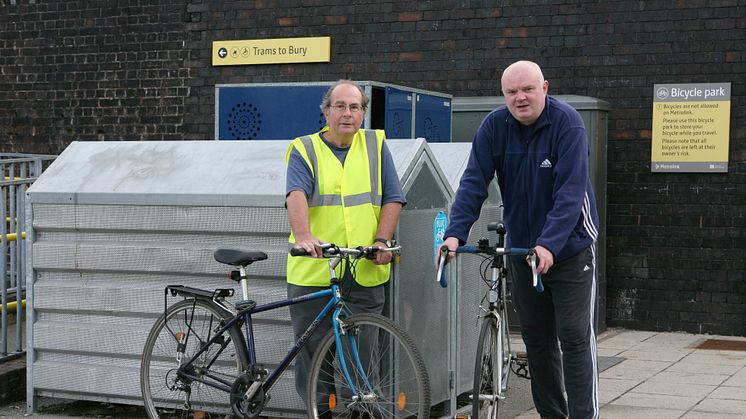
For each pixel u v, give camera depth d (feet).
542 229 17.06
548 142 16.70
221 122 24.61
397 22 32.91
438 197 19.76
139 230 19.39
